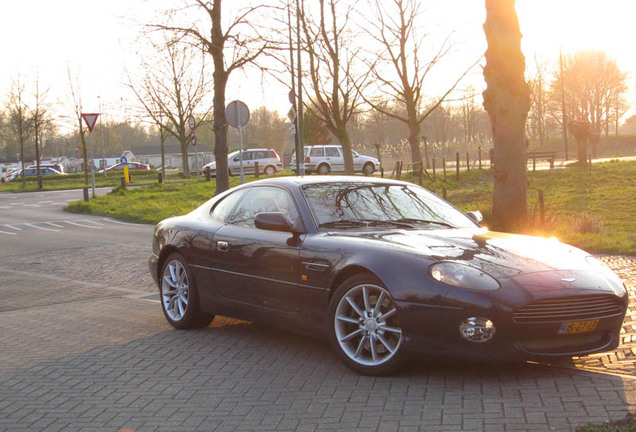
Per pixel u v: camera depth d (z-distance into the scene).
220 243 5.72
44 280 9.84
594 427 3.29
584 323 4.17
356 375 4.54
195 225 6.21
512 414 3.61
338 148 37.34
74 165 84.44
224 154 18.22
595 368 4.45
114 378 4.74
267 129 84.56
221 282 5.73
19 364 5.21
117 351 5.52
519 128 10.02
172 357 5.25
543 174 29.09
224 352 5.34
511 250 4.62
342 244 4.72
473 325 3.99
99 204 25.23
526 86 9.97
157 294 8.39
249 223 5.67
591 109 75.75
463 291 4.04
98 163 107.06
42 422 3.90
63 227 18.58
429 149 50.50
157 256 6.62
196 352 5.38
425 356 4.18
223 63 17.61
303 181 5.64
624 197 18.58
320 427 3.61
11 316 7.27
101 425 3.82
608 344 4.37
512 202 10.11
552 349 4.16
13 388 4.59
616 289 4.34
